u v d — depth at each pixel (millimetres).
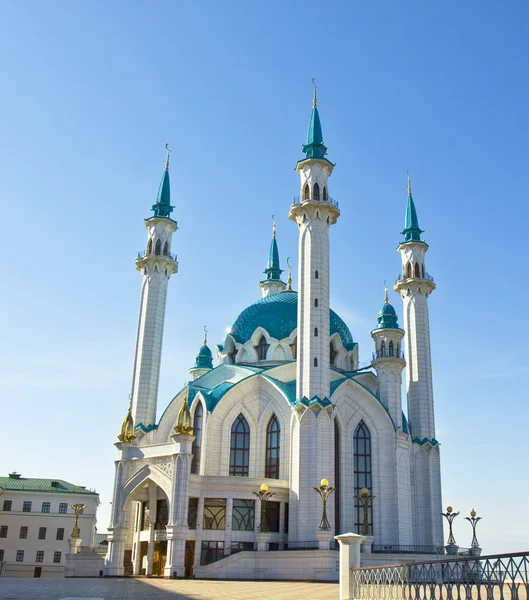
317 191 82375
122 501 69000
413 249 94562
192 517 67438
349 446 77938
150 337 86375
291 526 68312
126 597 37188
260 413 79312
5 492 118250
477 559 23641
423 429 86812
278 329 88750
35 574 115688
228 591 43312
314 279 77375
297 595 39500
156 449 68062
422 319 91875
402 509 77562
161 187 95375
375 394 87312
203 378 87062
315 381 72812
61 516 119625
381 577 30797
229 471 76375
